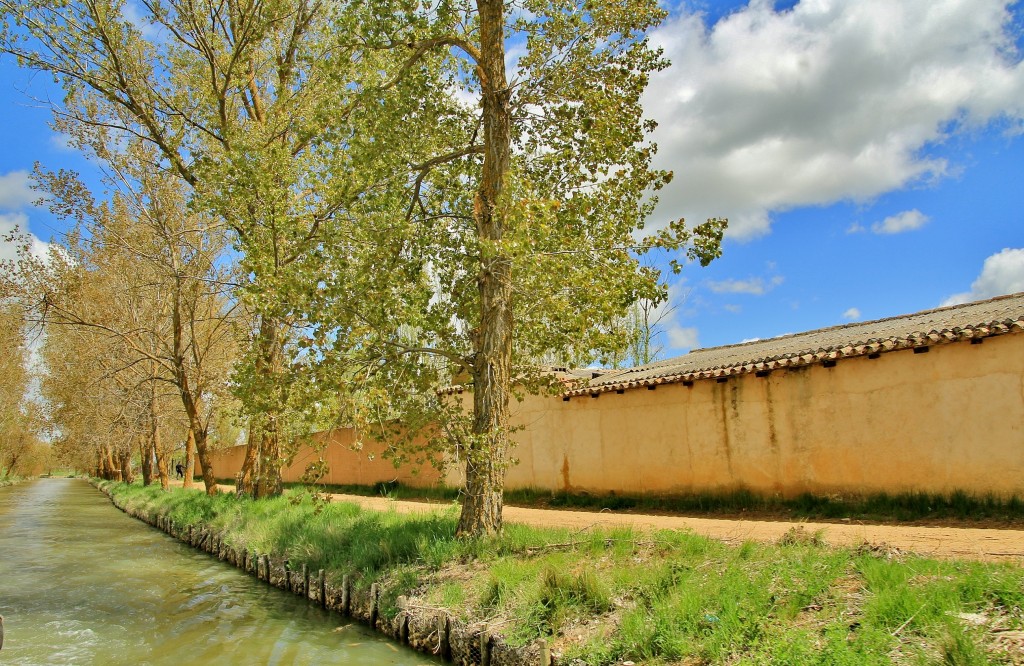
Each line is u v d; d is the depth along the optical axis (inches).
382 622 344.5
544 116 421.7
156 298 1055.6
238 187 524.7
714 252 356.8
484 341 398.0
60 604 454.9
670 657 215.8
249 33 705.0
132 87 712.4
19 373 1854.1
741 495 504.1
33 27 642.8
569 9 407.5
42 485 3169.3
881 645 186.4
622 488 602.5
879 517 410.3
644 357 1138.0
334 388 370.0
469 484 390.3
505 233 342.0
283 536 520.1
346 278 390.9
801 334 673.0
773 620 217.0
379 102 430.6
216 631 372.8
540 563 320.2
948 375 404.5
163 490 1250.0
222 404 930.1
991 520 366.9
